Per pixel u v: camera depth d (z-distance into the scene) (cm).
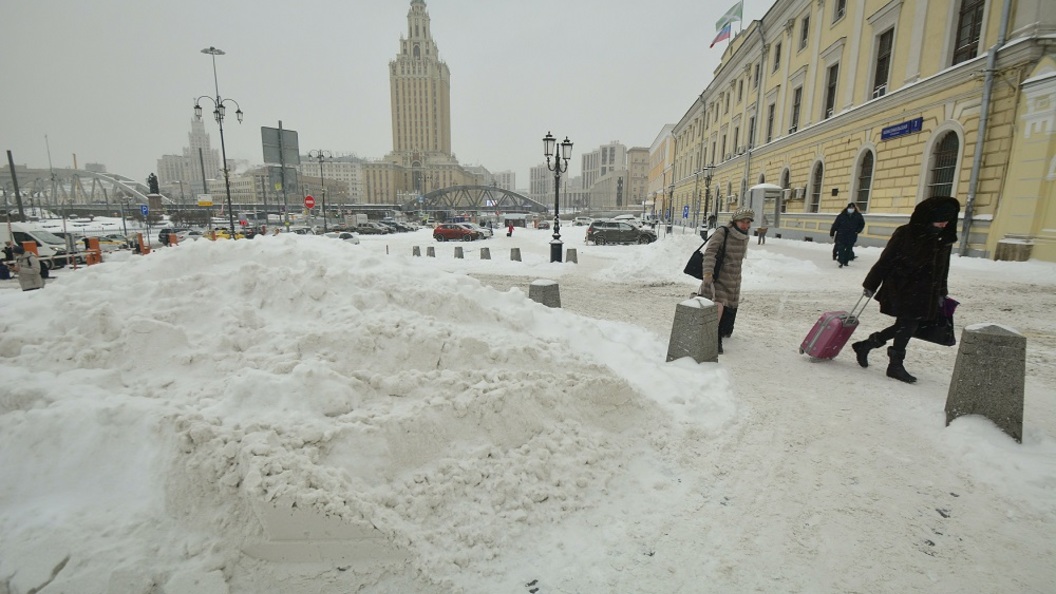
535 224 5628
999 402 332
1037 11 1217
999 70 1303
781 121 2848
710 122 4797
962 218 1402
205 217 5891
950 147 1516
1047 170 1195
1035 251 1219
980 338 338
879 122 1839
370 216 7356
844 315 511
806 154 2475
